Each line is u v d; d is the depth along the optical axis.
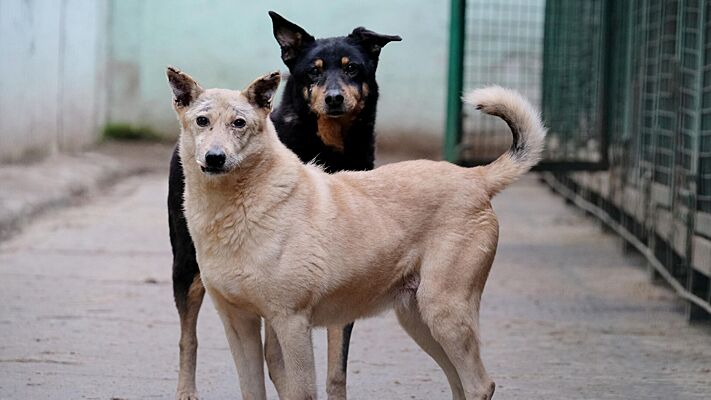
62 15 14.19
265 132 4.46
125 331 6.79
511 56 15.74
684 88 7.74
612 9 10.48
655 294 8.23
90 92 15.87
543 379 5.90
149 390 5.57
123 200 12.52
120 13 16.91
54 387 5.58
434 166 4.89
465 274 4.70
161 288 8.09
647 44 9.20
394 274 4.71
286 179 4.46
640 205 9.19
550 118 11.95
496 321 7.31
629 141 9.78
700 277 7.48
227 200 4.39
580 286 8.48
